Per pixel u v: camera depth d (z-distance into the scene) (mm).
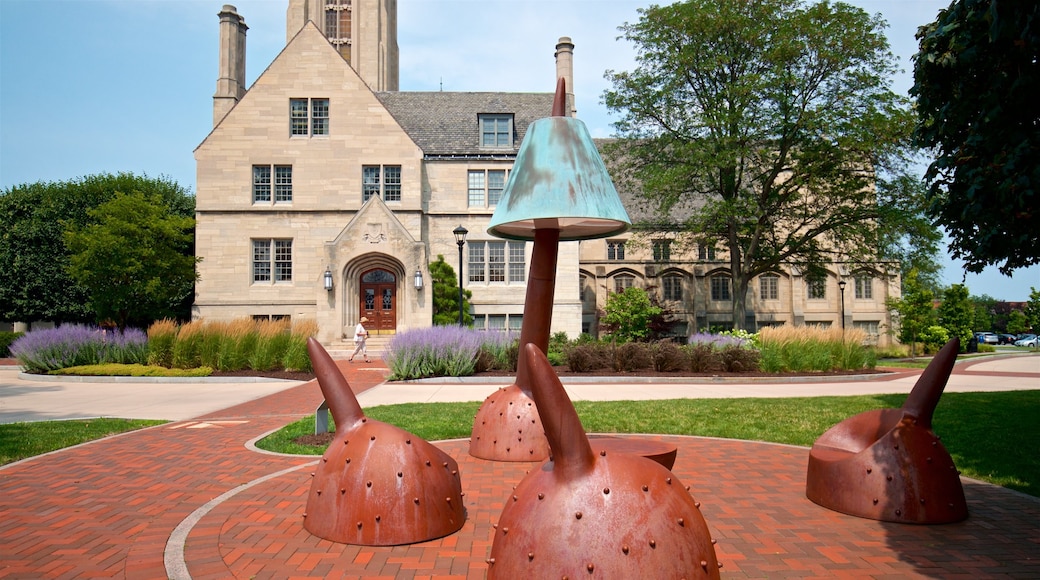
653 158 32906
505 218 6297
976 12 5848
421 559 4488
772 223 32562
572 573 2816
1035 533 5043
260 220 33875
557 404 3072
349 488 4863
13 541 4941
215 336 20688
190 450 8398
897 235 30766
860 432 6109
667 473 3271
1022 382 18562
